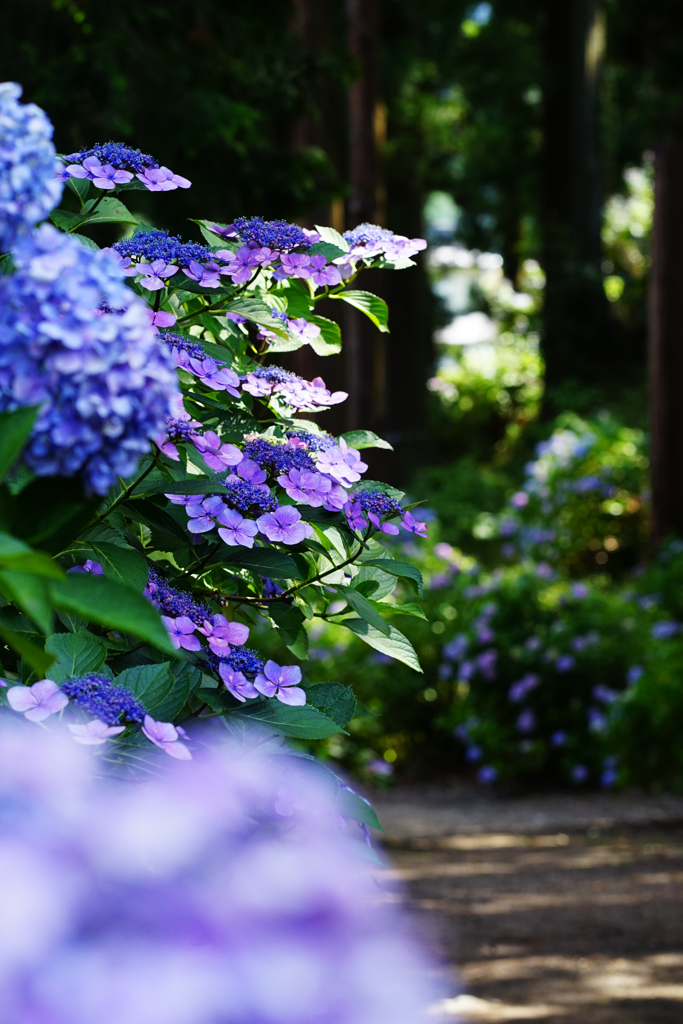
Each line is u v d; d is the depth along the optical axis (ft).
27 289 3.34
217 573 6.36
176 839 1.89
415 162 58.54
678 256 40.29
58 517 3.55
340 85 27.35
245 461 5.65
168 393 3.45
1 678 4.51
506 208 75.66
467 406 75.61
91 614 3.21
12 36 21.38
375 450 41.06
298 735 4.92
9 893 1.75
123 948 1.77
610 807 24.99
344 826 4.75
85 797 2.08
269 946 1.79
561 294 65.41
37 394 3.33
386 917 1.91
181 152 22.70
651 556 40.42
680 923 15.71
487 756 28.27
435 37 65.26
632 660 29.01
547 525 46.14
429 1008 1.93
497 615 29.32
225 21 23.72
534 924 15.66
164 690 4.50
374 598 6.14
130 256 6.11
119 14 21.66
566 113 66.80
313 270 6.73
